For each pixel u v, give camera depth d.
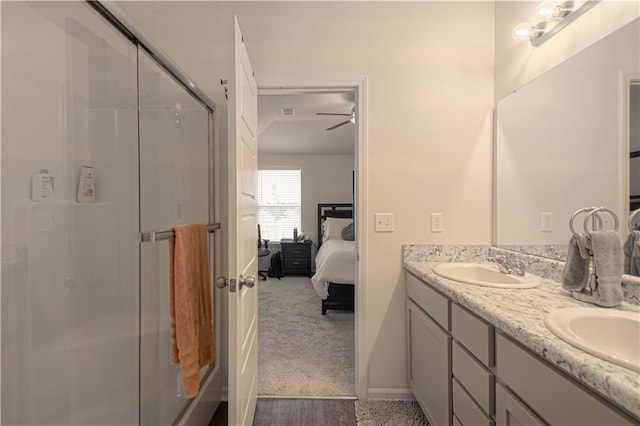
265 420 1.83
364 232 2.05
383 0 2.04
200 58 2.06
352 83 2.04
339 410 1.93
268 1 2.04
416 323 1.85
